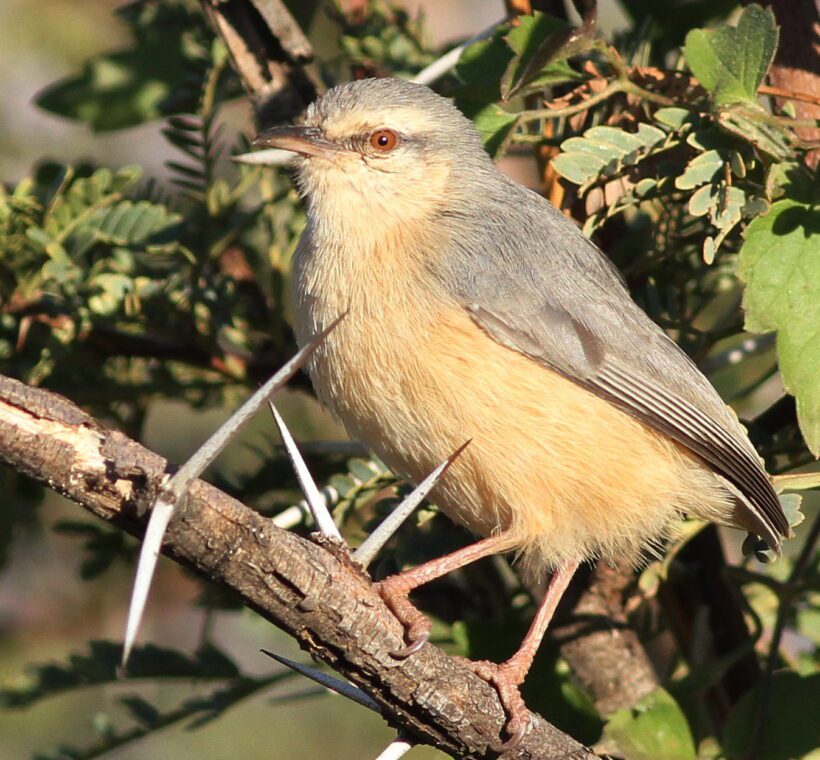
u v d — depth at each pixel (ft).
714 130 25.72
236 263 34.55
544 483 26.86
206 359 32.83
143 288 30.99
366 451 30.91
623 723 26.55
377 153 29.17
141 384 32.96
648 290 30.55
